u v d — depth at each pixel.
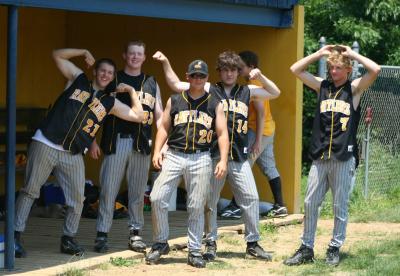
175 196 12.73
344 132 8.95
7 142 8.21
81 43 13.80
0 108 12.66
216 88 9.25
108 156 9.34
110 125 9.35
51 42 13.73
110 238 10.35
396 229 11.74
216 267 9.03
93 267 8.75
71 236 9.27
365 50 18.47
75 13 13.83
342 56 8.95
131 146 9.35
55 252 9.38
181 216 12.20
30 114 13.18
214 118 8.88
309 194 9.15
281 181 12.52
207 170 8.84
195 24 12.96
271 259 9.45
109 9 9.02
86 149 8.99
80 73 8.99
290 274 8.78
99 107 8.97
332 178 9.05
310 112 18.05
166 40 13.17
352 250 9.94
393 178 14.90
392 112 14.94
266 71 12.49
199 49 12.96
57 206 11.94
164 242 9.16
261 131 10.12
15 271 8.31
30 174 8.87
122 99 9.40
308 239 9.27
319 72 12.54
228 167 9.20
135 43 9.38
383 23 18.69
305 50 17.94
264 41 12.49
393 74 14.86
